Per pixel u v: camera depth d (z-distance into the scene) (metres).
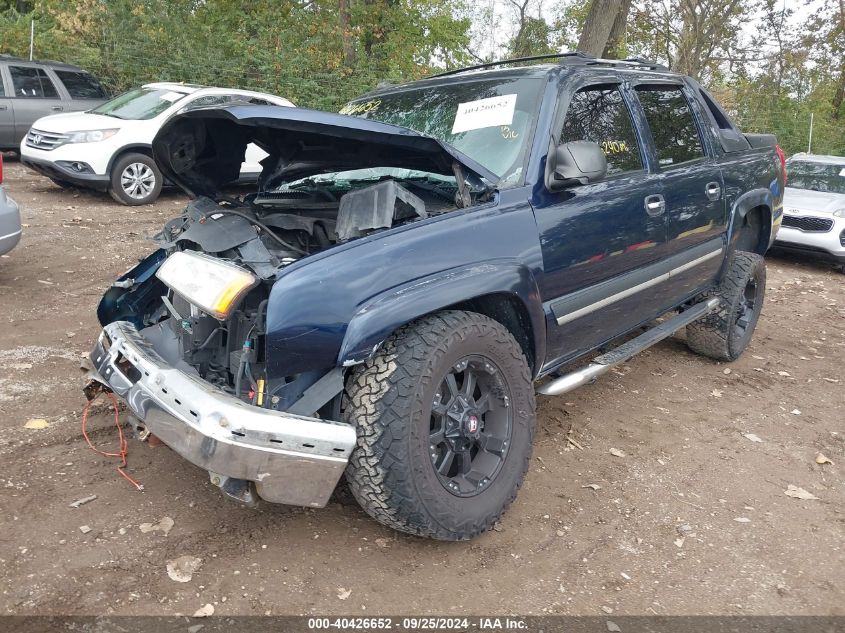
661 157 4.25
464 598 2.69
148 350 2.88
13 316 5.36
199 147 3.26
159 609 2.50
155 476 3.35
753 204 5.12
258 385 2.68
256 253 2.80
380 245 2.76
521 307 3.19
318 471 2.53
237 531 2.98
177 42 16.56
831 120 27.48
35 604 2.47
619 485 3.62
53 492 3.15
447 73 4.49
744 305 5.50
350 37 18.00
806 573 2.99
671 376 5.25
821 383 5.38
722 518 3.39
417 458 2.67
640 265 3.99
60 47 17.42
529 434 3.14
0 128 12.25
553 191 3.36
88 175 9.96
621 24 17.77
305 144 3.23
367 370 2.69
